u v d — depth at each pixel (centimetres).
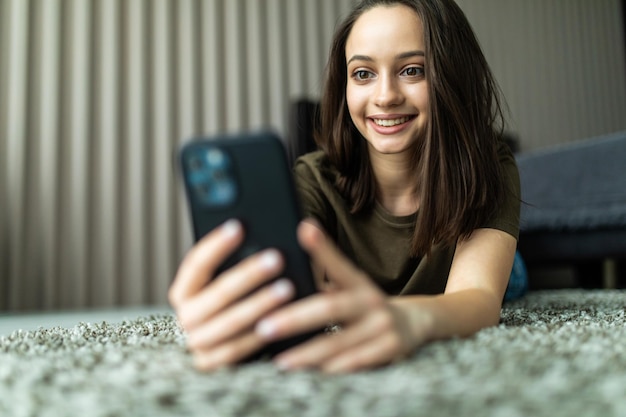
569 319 75
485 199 79
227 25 274
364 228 92
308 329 39
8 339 59
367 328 39
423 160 82
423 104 81
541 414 29
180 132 259
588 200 184
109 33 245
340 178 94
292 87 288
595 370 38
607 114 389
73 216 232
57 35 235
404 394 32
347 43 89
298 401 32
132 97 248
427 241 82
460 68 83
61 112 234
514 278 138
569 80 378
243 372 39
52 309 226
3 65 226
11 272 221
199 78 265
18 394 35
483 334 51
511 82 357
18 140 225
